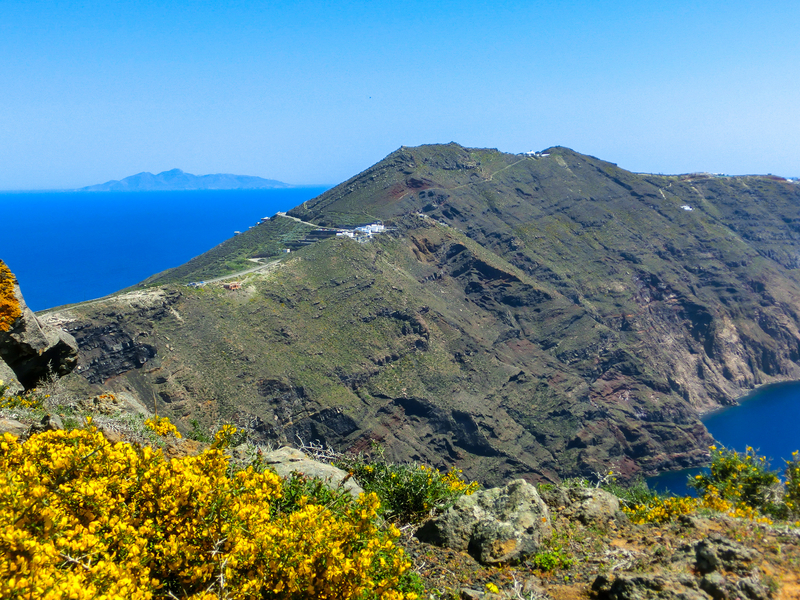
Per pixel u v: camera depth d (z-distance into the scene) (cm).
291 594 539
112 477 586
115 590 432
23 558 410
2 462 602
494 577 724
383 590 577
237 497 595
